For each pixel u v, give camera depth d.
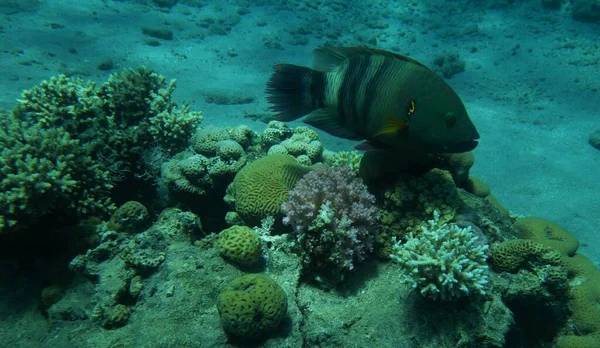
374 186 0.70
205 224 1.01
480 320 0.55
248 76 2.73
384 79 0.51
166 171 0.95
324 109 0.57
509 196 1.75
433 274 0.53
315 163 0.98
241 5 4.17
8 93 1.76
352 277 0.65
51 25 2.72
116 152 0.92
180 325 0.56
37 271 0.75
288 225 0.71
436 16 4.25
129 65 2.49
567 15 3.76
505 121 2.41
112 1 3.51
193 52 2.97
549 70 2.98
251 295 0.52
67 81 1.13
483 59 3.29
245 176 0.74
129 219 0.78
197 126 1.16
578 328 0.75
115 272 0.64
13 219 0.68
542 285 0.63
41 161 0.70
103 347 0.53
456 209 0.64
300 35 3.68
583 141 2.18
